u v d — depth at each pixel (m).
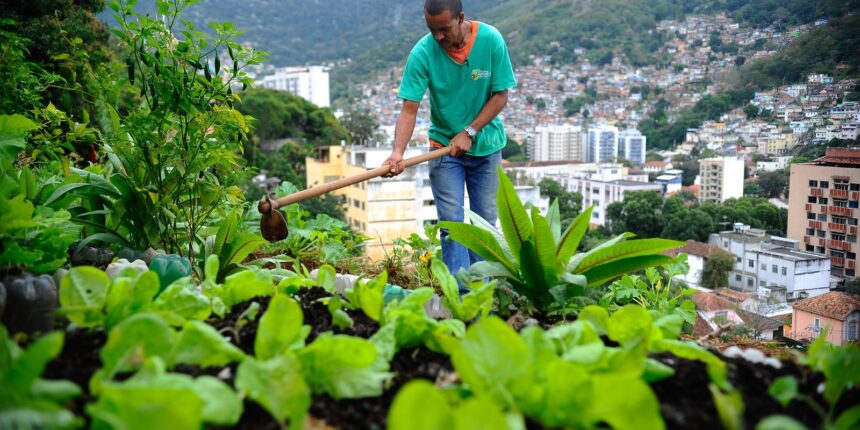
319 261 4.88
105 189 3.42
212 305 2.27
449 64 4.02
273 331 1.75
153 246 3.63
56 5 10.10
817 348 1.88
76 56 3.91
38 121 3.77
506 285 2.74
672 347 1.96
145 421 1.30
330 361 1.74
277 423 1.57
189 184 3.54
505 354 1.57
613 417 1.44
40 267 2.48
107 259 3.39
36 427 1.29
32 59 5.61
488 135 4.15
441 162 4.16
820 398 1.75
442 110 4.11
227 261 3.46
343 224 5.06
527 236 2.64
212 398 1.49
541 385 1.55
